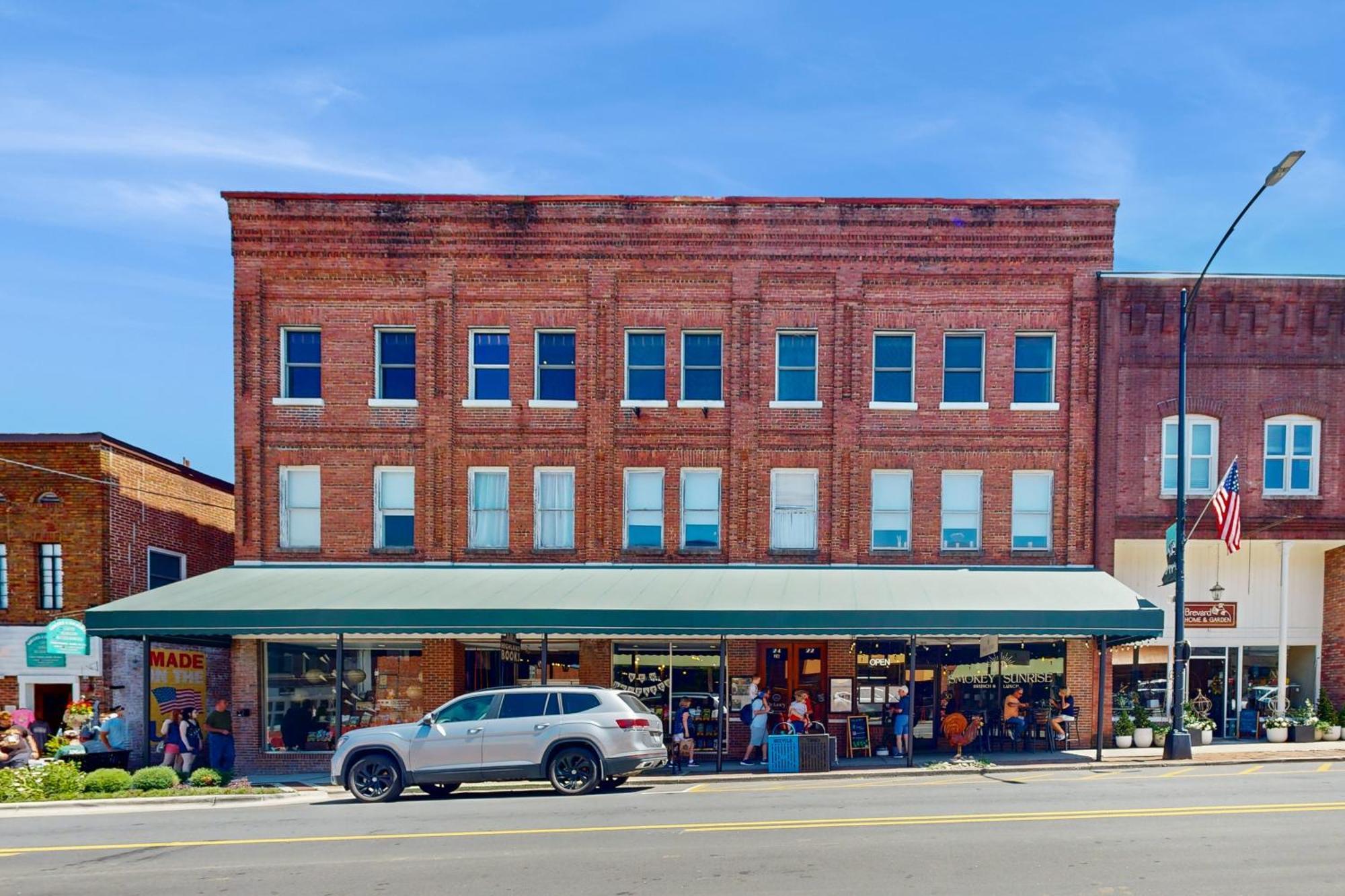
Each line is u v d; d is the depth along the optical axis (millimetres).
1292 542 22656
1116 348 22578
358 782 15672
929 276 22844
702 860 10203
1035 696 22219
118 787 16922
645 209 22859
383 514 22812
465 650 22219
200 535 25953
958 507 22844
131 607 18938
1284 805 13367
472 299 22922
